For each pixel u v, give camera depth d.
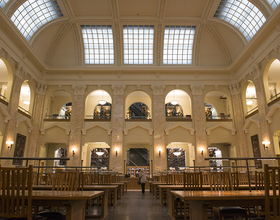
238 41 19.52
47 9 17.62
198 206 4.12
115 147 19.78
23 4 15.93
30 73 18.89
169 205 7.08
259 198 3.73
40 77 20.84
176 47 22.03
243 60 19.23
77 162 19.50
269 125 16.11
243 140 19.58
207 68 21.05
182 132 20.52
